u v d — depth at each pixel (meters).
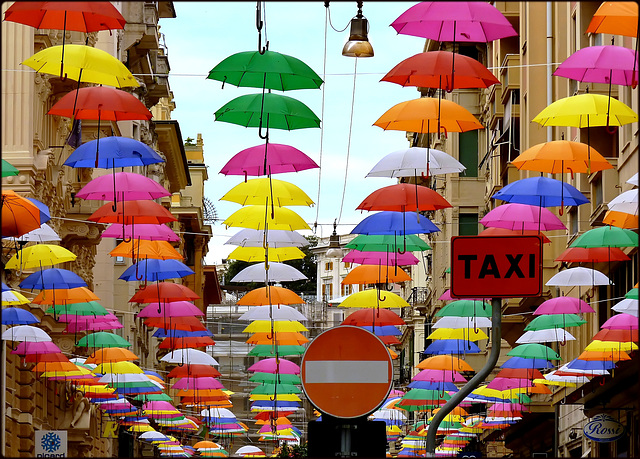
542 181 17.06
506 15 42.16
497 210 18.39
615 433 26.73
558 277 20.66
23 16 13.59
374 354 10.00
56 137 30.48
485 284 10.33
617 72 15.02
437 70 13.92
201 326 24.72
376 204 17.14
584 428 26.86
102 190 18.09
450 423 39.41
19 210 15.50
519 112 38.91
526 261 10.34
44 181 27.44
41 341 23.30
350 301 23.06
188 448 56.34
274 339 26.06
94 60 15.11
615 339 18.70
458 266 10.37
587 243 17.83
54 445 26.28
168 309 23.75
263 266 23.55
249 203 18.89
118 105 15.35
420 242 21.31
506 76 39.84
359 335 10.00
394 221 18.88
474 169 53.66
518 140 39.03
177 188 69.62
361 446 9.95
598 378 26.02
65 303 21.81
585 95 15.43
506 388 28.03
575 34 30.03
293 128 16.77
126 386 29.52
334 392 9.97
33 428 28.53
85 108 15.27
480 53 55.16
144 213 18.27
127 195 18.55
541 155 16.16
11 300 18.41
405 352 80.19
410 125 15.52
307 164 17.22
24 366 28.20
